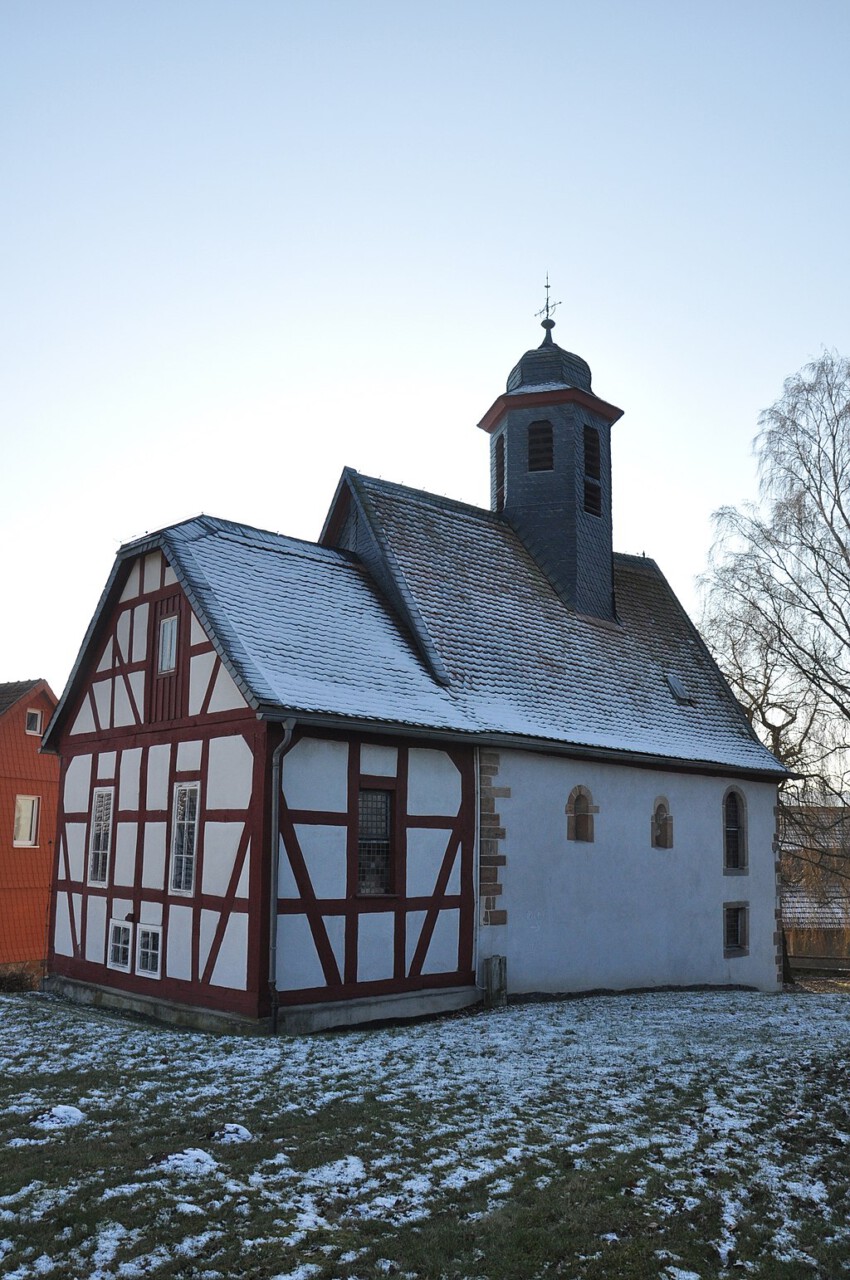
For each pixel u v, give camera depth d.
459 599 19.80
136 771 17.06
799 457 24.78
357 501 20.09
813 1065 10.59
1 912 28.61
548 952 17.62
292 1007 13.83
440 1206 6.49
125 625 17.95
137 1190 6.61
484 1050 11.66
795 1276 5.64
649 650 24.09
